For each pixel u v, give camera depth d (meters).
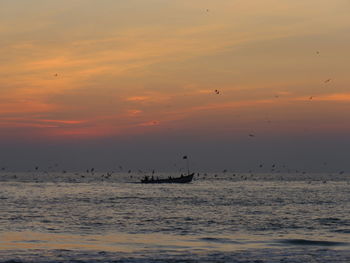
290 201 125.88
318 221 80.19
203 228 70.25
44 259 46.62
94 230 67.31
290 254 50.19
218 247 54.00
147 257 47.91
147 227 71.06
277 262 46.34
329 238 61.62
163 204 113.94
